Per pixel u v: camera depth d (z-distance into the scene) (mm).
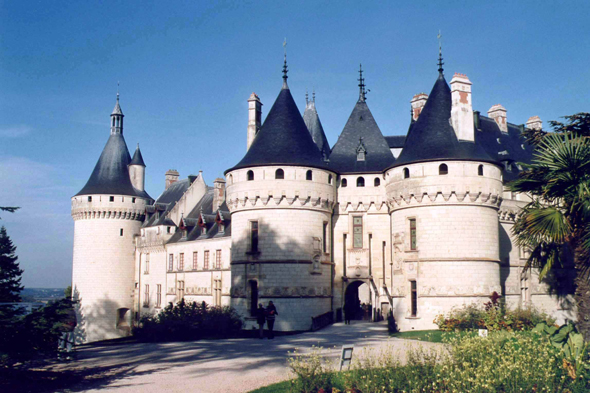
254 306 38969
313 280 38500
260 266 38312
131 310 61656
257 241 39000
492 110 49562
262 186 38625
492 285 35031
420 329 34562
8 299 20359
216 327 34500
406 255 36156
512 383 14383
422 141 37094
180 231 57594
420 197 35562
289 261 37938
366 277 41031
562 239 21094
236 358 22500
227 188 41469
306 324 37625
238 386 17203
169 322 32969
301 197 38562
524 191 23047
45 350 18969
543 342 18734
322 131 53031
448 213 35094
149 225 61312
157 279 59000
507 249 41750
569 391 15086
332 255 41594
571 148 21094
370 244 41531
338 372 17109
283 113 41188
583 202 20438
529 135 37438
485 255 35062
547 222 20781
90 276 60344
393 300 37000
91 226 61156
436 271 34750
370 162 42656
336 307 41031
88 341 58844
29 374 19422
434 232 35125
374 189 41750
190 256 54125
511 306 38750
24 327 18453
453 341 20109
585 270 20797
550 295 44562
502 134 47938
